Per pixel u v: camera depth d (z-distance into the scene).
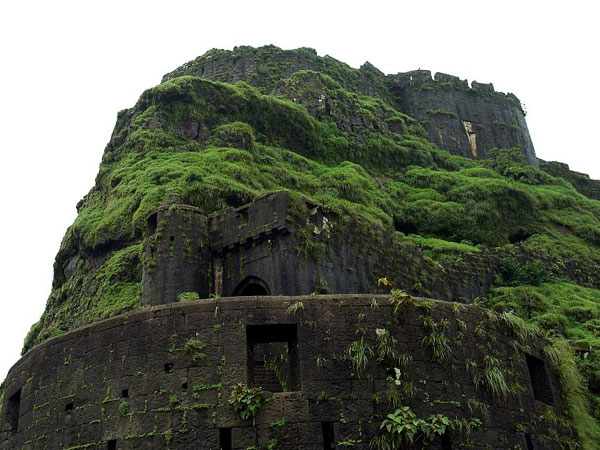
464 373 18.83
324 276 32.12
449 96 91.75
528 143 94.81
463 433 17.91
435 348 18.55
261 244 32.25
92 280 40.72
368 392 17.50
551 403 21.33
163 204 39.88
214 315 17.97
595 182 96.81
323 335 17.97
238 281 32.38
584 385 24.69
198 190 41.62
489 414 18.66
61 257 46.09
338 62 88.69
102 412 17.64
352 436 16.91
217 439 16.62
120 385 17.72
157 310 18.30
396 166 73.25
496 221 63.81
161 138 52.34
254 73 79.81
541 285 46.84
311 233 32.44
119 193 45.47
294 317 18.08
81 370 18.58
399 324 18.64
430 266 41.44
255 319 17.95
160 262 32.47
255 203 32.97
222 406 16.95
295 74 74.00
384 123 77.69
